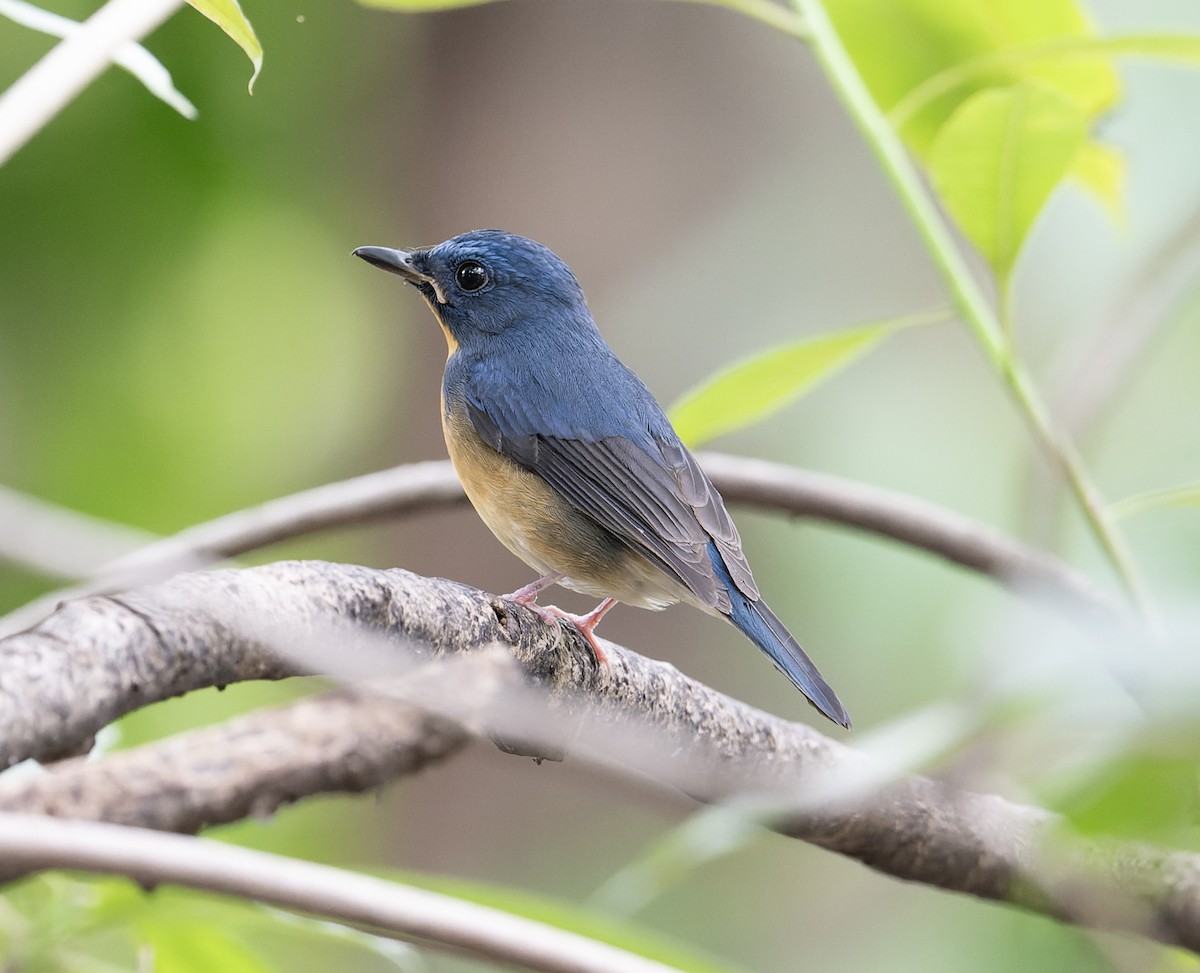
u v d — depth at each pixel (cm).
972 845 713
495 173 1645
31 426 1465
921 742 632
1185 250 893
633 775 950
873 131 816
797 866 1406
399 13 1608
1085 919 645
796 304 1641
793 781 741
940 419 1571
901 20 928
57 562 724
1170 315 892
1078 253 1509
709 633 1623
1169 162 1397
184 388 1509
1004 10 909
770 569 1526
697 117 1669
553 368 1036
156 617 481
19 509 721
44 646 453
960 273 800
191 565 745
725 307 1628
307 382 1552
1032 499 879
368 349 1622
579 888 1552
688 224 1653
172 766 784
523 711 645
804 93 1673
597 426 1007
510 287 1077
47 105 525
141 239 1422
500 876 1555
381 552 1630
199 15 1346
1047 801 447
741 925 1395
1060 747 458
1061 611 846
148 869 375
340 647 555
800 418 1564
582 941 415
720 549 947
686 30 1664
